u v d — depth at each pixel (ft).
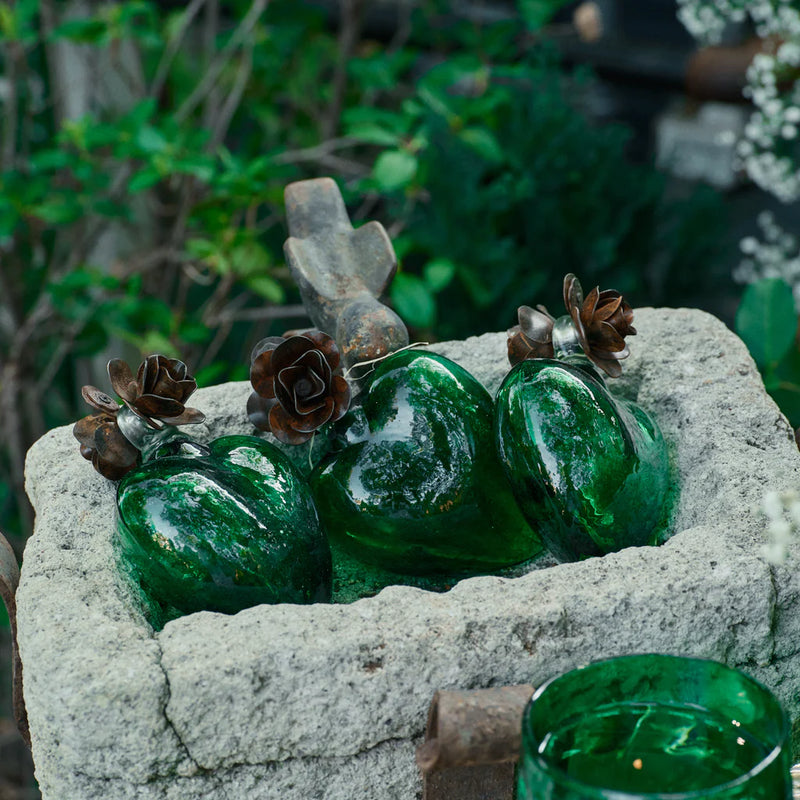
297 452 3.59
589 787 2.76
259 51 7.05
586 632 3.10
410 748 3.09
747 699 2.91
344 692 3.04
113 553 3.31
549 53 6.75
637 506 3.32
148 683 2.99
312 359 3.28
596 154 6.30
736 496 3.32
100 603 3.17
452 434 3.38
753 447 3.44
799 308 5.30
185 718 3.01
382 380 3.43
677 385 3.59
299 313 5.98
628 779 2.92
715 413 3.51
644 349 3.68
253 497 3.29
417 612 3.09
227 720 3.02
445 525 3.38
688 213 6.86
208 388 3.69
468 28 7.04
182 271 7.13
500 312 6.19
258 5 6.39
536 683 3.10
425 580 3.51
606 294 3.40
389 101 8.25
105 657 3.03
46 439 3.61
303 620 3.08
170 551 3.21
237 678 3.01
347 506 3.39
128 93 6.93
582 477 3.27
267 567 3.24
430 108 6.16
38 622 3.10
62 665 3.02
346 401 3.31
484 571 3.49
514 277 6.15
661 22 11.28
